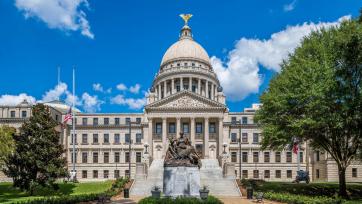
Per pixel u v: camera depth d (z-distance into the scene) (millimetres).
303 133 49406
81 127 116062
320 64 48312
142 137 114062
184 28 140500
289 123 50094
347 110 44812
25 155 58281
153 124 101125
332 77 46094
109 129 115938
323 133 50375
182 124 101000
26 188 58375
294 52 54844
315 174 104250
